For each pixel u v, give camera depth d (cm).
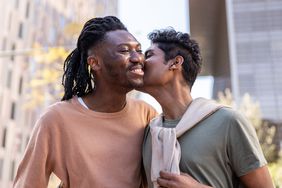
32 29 2453
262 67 5697
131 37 234
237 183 218
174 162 204
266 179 204
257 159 202
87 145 232
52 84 1062
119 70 228
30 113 2316
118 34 233
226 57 6875
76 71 257
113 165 234
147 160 230
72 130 233
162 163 210
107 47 232
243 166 204
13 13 2281
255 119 1855
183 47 234
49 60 904
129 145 242
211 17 8156
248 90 5591
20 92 2197
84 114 240
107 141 238
